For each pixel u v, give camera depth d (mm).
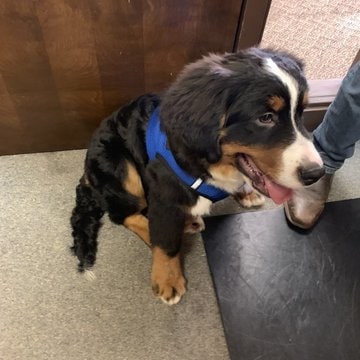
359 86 635
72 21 640
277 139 487
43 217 747
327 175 765
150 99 625
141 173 630
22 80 709
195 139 486
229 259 705
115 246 720
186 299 666
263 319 646
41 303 656
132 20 654
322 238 739
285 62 500
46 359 608
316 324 646
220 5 655
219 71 476
